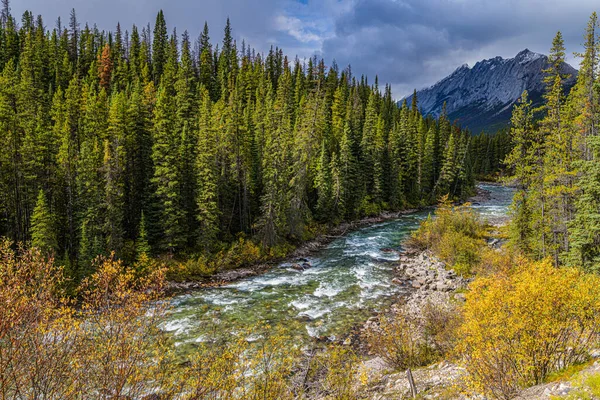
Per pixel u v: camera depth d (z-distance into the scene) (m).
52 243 30.33
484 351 11.05
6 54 73.06
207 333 22.52
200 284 33.59
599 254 23.33
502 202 80.69
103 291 8.48
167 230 35.94
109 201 33.75
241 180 45.41
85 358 7.37
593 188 22.95
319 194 54.59
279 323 24.69
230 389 10.23
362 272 37.00
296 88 80.50
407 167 76.38
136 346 8.23
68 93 49.88
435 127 90.94
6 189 33.84
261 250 41.38
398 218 65.88
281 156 44.50
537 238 30.62
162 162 37.03
